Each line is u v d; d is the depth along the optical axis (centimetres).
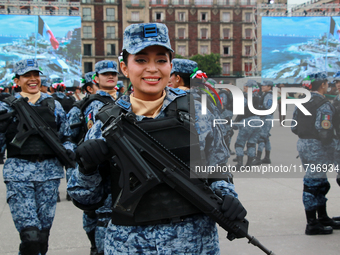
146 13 5166
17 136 314
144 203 161
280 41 3722
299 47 3731
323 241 379
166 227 162
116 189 166
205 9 5416
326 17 3697
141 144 160
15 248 373
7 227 436
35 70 347
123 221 163
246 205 499
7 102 325
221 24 5450
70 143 353
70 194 176
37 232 295
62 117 354
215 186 176
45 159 325
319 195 404
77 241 393
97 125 177
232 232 165
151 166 159
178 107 171
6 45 3588
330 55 3703
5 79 3588
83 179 169
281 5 3784
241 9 5438
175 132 167
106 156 161
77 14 3700
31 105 337
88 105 382
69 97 888
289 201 514
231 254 353
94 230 346
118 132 156
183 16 5422
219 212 160
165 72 172
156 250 162
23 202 305
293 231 405
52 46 3672
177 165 161
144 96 175
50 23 3662
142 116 171
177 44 5447
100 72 392
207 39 5453
